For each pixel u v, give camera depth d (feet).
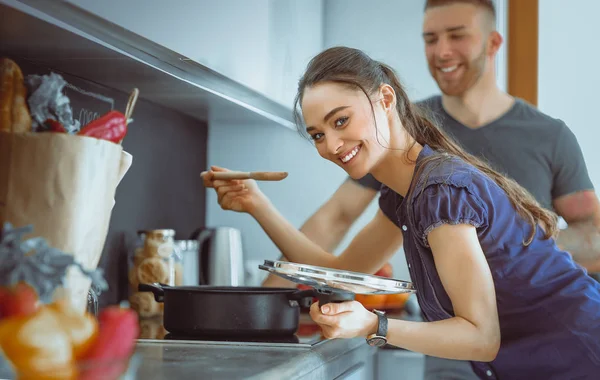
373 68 4.89
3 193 3.88
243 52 5.85
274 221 6.32
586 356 4.69
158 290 5.20
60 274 3.04
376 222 6.10
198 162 8.16
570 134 8.35
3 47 4.64
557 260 4.80
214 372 3.71
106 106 6.12
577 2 8.89
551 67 8.91
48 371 2.76
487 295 4.32
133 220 6.78
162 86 6.00
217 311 4.90
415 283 4.99
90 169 3.95
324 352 4.70
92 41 4.36
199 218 8.24
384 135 4.88
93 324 2.93
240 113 7.52
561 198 8.39
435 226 4.36
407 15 8.55
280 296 5.00
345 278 4.24
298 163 8.51
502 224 4.58
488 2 8.43
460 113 8.48
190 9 4.91
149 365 3.91
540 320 4.75
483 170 4.94
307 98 4.83
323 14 8.53
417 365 6.65
